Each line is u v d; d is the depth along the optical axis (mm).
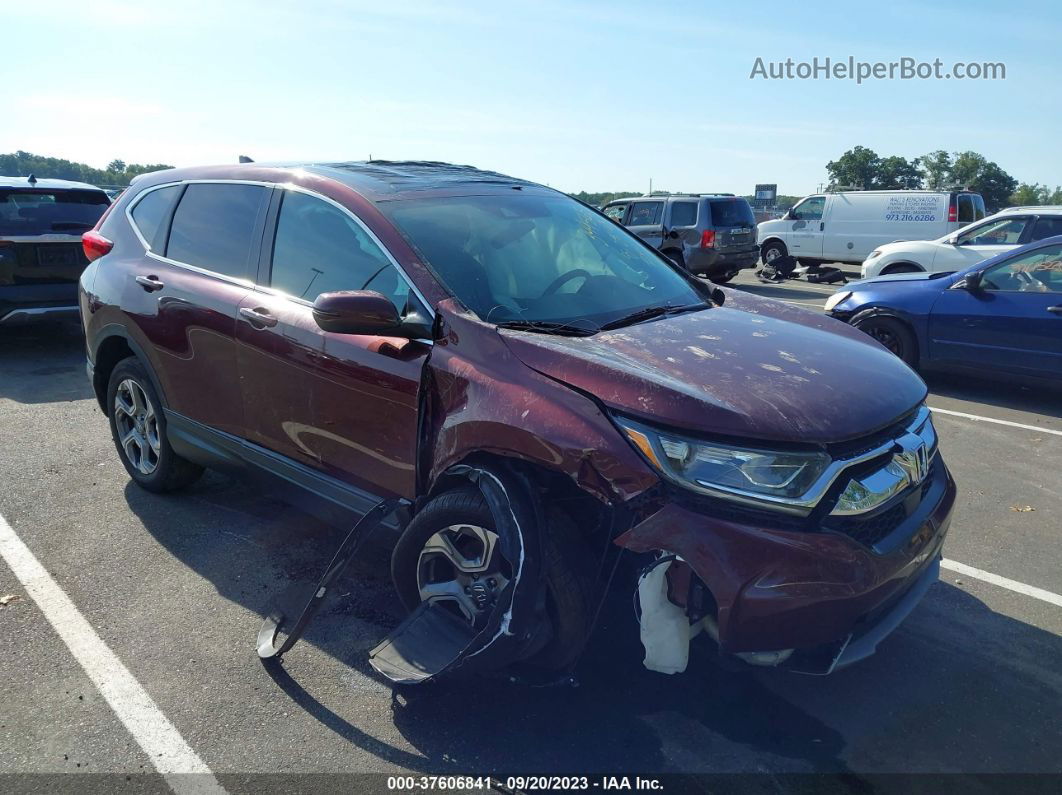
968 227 12250
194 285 3887
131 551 3963
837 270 17375
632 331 3035
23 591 3582
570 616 2639
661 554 2471
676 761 2604
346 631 3311
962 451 5844
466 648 2580
